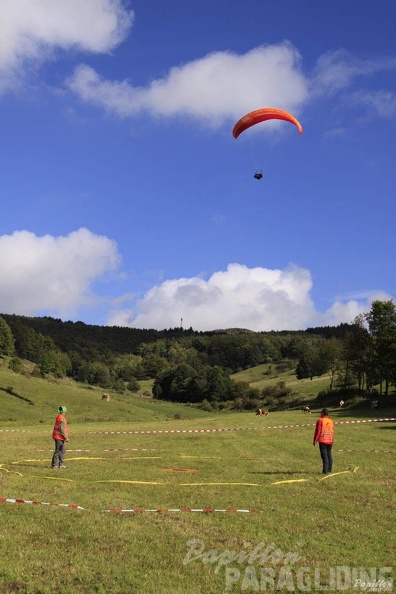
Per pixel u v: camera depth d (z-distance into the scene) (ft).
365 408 200.95
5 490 45.09
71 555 29.37
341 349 274.57
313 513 39.58
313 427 129.39
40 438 106.32
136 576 27.07
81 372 481.87
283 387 350.43
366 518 38.29
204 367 462.19
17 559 28.32
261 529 35.42
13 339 472.03
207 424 160.35
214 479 53.67
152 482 51.60
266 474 57.16
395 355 212.84
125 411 267.18
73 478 53.88
